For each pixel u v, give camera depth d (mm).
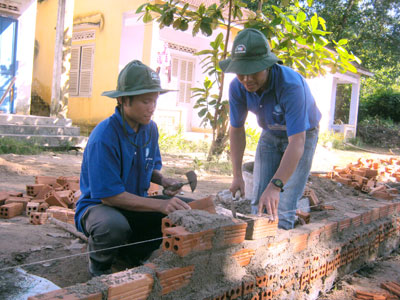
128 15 13250
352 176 6875
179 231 2381
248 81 3035
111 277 2145
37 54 16469
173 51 15422
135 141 2840
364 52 28953
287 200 3660
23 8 11906
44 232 3865
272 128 3568
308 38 8203
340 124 23391
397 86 31844
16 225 4055
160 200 2703
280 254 3172
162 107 14148
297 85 3062
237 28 14016
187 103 16328
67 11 11477
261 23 8391
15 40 11883
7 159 8180
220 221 2588
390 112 26828
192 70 16281
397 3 26859
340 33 27094
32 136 10312
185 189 6668
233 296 2662
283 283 3143
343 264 4039
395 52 28016
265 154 3838
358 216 4367
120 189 2650
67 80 11719
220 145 10531
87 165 2863
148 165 3012
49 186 4906
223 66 3137
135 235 3066
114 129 2695
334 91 22391
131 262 3088
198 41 16141
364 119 26172
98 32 14109
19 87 12047
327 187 6109
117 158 2693
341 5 27062
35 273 2975
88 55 14609
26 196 4844
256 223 2900
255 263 2922
